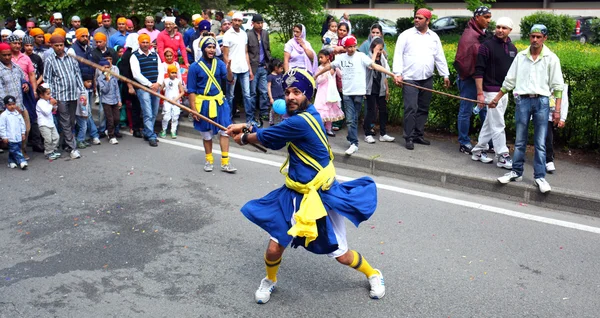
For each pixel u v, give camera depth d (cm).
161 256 518
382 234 555
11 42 854
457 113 878
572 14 3412
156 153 857
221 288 462
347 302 438
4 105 796
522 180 667
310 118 397
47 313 428
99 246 539
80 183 720
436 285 460
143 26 1328
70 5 1285
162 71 919
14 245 544
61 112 833
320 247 411
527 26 2836
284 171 439
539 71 623
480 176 674
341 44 948
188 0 1356
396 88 938
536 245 530
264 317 420
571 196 614
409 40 802
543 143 628
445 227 572
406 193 673
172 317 421
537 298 439
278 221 411
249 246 538
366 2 4144
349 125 780
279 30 1661
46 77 827
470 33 767
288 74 402
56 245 543
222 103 740
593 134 780
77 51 890
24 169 785
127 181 725
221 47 952
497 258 504
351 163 774
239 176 742
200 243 545
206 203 645
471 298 440
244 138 423
